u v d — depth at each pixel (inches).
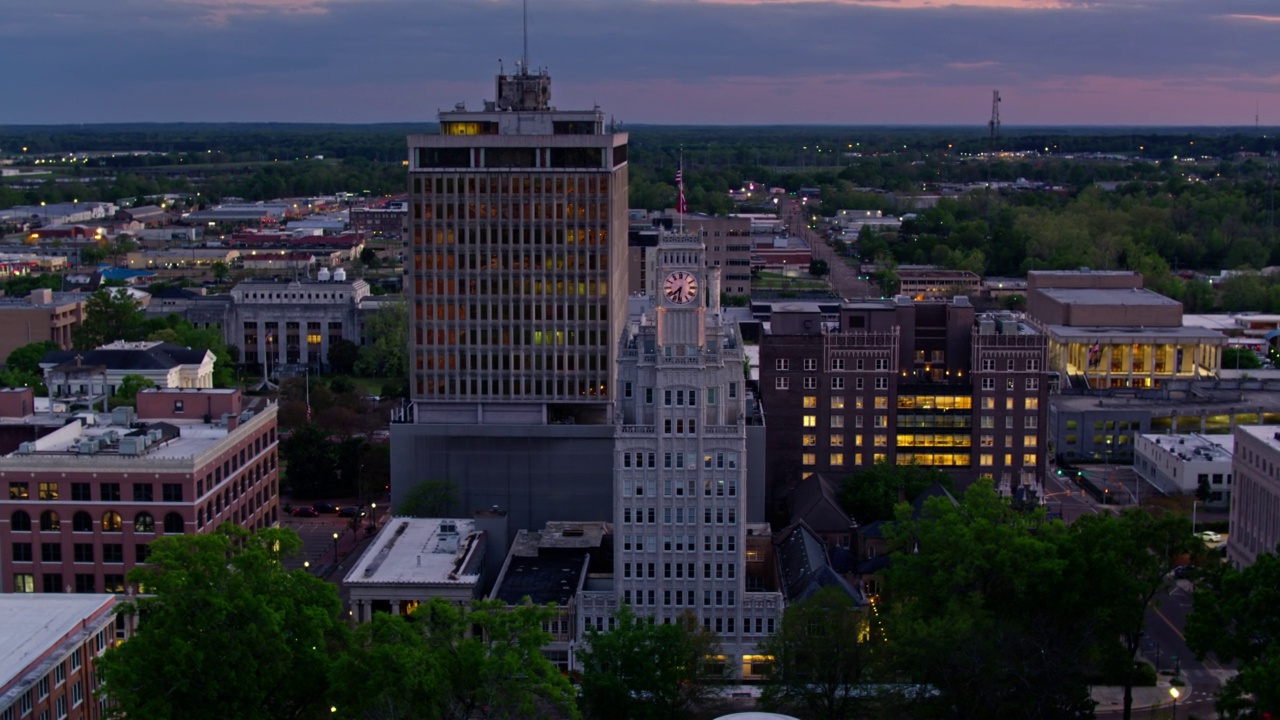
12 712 5123.0
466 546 7603.4
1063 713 5797.2
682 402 6692.9
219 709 4872.0
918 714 5757.9
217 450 7637.8
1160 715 6259.8
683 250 6638.8
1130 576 6205.7
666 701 5703.7
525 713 4906.5
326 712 5211.6
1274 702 4734.3
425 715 4756.4
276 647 4913.9
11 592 7303.2
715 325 6934.1
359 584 6909.5
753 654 6811.0
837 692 6038.4
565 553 7770.7
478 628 6737.2
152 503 7229.3
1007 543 6259.8
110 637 6210.6
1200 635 5452.8
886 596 7037.4
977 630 5807.1
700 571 6791.3
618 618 5900.6
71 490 7224.4
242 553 5216.5
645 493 6756.9
